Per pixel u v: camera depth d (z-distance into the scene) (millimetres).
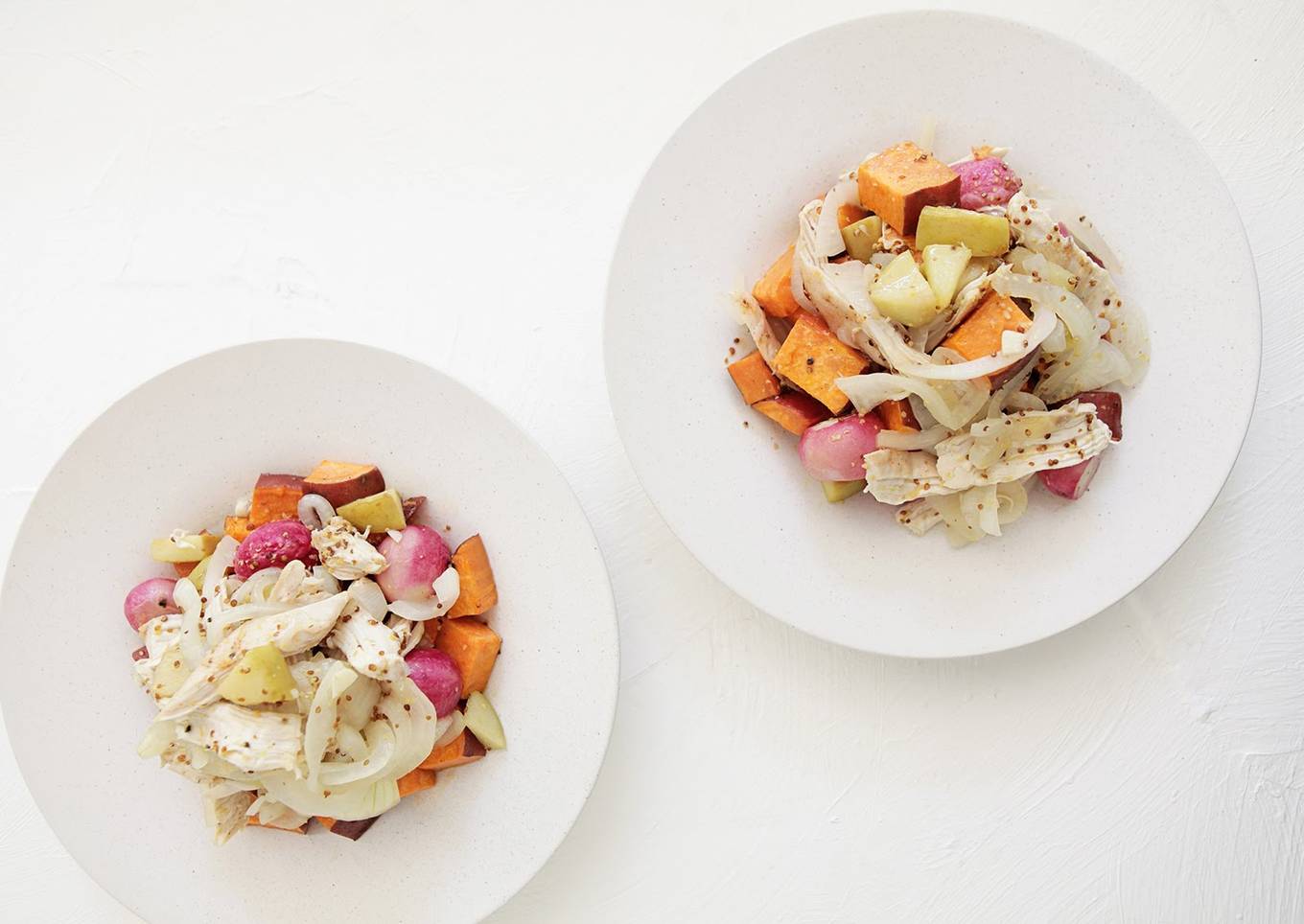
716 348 709
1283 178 732
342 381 692
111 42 767
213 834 705
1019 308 670
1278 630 729
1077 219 688
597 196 755
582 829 737
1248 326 677
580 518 678
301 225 761
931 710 737
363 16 764
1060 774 734
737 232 705
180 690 660
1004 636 692
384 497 688
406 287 755
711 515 698
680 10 758
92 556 705
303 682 671
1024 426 676
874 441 684
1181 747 731
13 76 766
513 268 753
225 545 702
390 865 705
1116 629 735
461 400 684
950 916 733
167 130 765
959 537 701
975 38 680
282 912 707
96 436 691
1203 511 682
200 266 761
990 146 700
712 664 737
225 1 766
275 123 765
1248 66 733
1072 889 732
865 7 752
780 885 736
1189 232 683
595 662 684
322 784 668
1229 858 728
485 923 736
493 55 763
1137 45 738
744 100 687
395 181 762
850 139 700
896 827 736
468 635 692
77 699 704
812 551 705
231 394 696
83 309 761
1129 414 695
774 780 737
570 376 744
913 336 678
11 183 765
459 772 704
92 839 700
